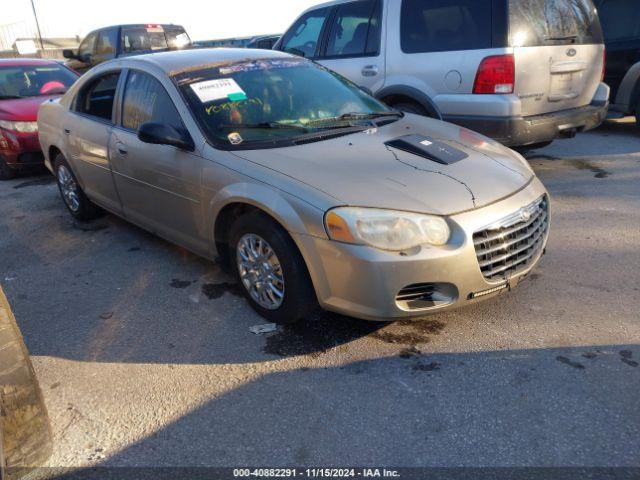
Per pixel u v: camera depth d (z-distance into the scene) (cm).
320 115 370
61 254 445
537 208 305
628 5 703
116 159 411
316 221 270
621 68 725
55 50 1730
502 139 500
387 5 568
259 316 330
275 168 299
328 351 292
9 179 705
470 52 502
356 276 264
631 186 525
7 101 707
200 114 345
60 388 275
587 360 273
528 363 273
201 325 325
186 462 225
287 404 254
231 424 244
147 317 338
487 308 325
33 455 221
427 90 541
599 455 216
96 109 452
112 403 262
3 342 207
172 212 372
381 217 263
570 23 532
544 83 511
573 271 365
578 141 718
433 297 273
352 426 239
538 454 218
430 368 274
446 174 296
